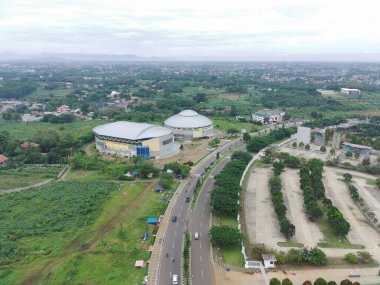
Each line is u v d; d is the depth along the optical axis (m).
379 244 113.94
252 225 125.88
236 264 102.12
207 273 97.88
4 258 103.19
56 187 160.00
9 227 121.81
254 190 158.00
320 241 115.31
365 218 132.00
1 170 184.38
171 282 93.31
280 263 101.44
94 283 91.50
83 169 189.00
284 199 148.12
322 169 181.88
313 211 126.69
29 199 146.88
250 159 195.75
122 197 148.25
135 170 178.00
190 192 155.62
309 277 96.25
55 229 120.75
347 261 103.56
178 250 109.06
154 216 131.12
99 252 105.75
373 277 96.31
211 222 127.81
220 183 146.38
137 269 98.81
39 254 105.75
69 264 99.06
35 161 198.62
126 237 115.94
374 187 162.25
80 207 137.88
